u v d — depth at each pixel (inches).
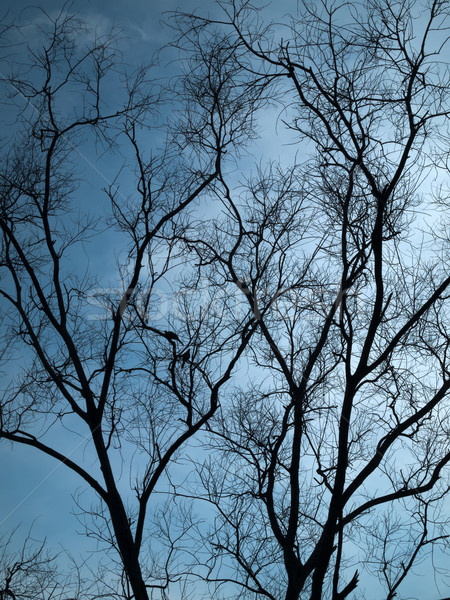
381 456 274.4
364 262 302.4
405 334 312.5
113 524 285.4
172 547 299.6
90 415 298.2
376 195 285.6
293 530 310.0
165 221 319.0
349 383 288.8
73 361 307.0
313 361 324.5
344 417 284.8
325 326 319.3
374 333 284.7
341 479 279.7
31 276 313.0
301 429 331.9
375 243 280.7
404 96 293.9
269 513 326.3
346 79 296.5
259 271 326.3
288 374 333.1
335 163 305.7
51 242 318.0
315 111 297.3
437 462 305.0
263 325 323.9
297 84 299.1
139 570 278.7
